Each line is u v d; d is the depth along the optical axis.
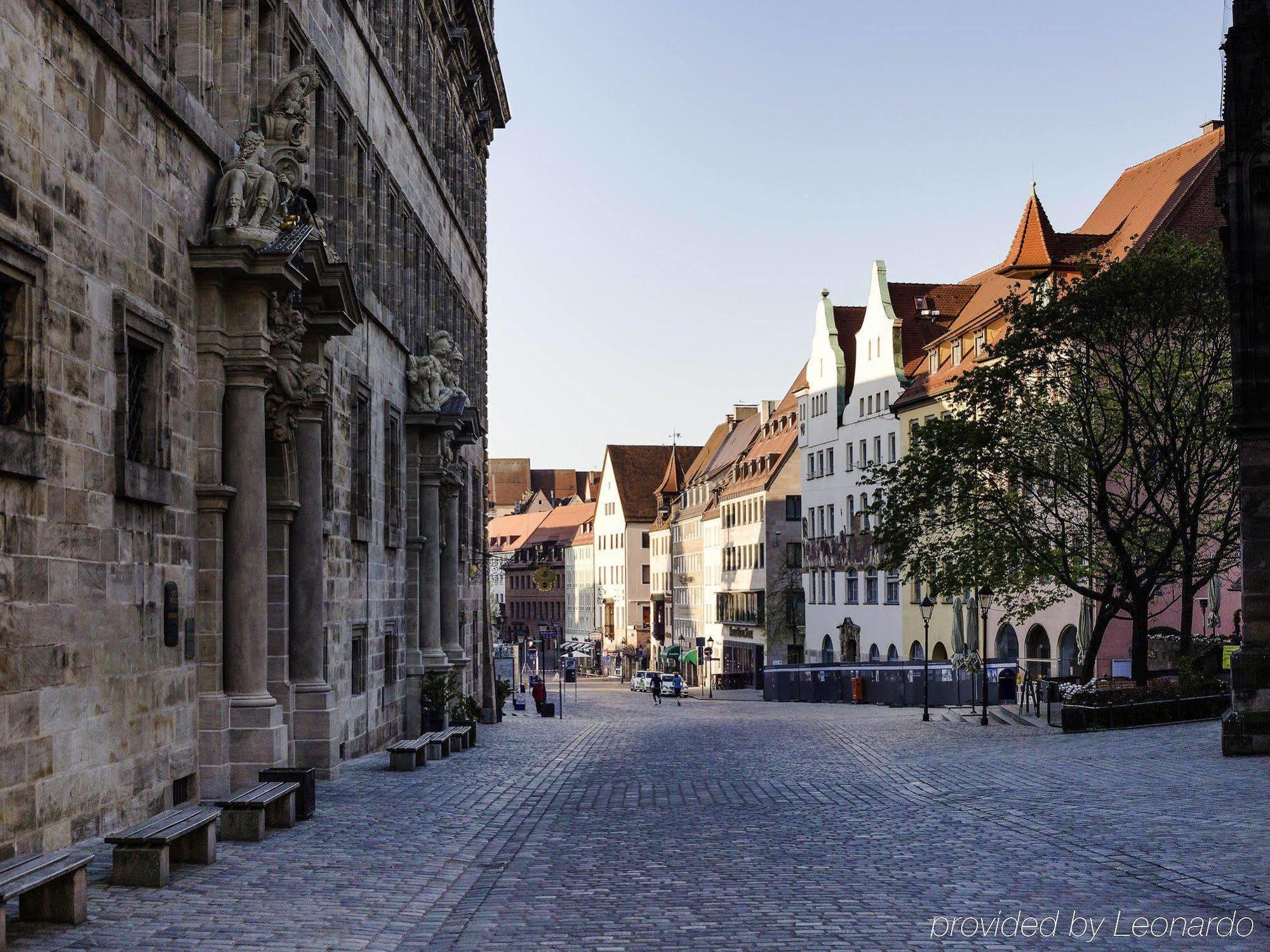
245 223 17.95
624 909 11.47
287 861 13.75
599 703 86.06
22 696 12.39
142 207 15.60
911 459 40.28
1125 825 16.14
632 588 157.38
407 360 34.16
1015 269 60.16
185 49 17.95
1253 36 24.83
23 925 10.22
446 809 18.84
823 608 90.56
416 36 37.53
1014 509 39.47
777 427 112.00
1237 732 24.08
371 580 28.98
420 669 33.59
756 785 23.59
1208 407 37.41
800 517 106.19
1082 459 39.09
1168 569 38.94
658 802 20.55
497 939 10.21
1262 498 24.61
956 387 39.91
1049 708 39.28
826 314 89.81
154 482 15.62
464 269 48.19
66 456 13.41
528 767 26.89
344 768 25.25
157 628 15.91
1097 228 63.59
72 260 13.64
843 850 15.05
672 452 150.12
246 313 17.92
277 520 20.38
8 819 12.09
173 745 16.31
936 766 26.89
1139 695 35.31
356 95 27.88
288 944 9.83
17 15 12.46
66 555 13.38
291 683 22.03
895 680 70.44
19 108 12.48
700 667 113.69
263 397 18.19
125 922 10.44
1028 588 44.94
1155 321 36.88
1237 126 24.91
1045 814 17.72
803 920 10.90
